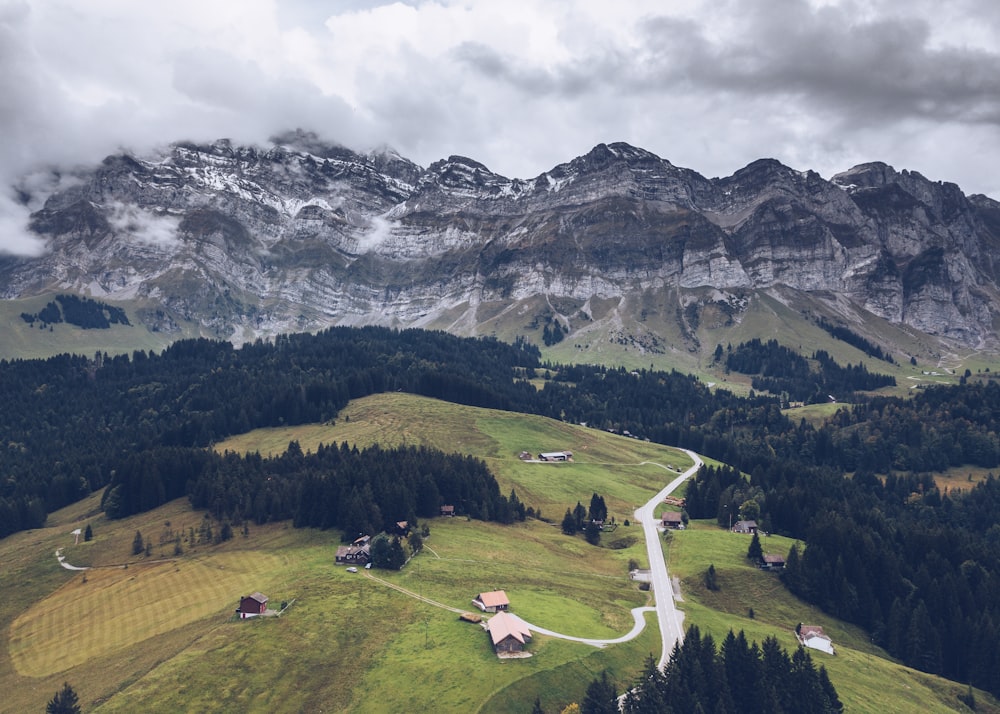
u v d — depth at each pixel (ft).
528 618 398.62
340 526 545.03
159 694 329.52
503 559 506.07
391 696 326.44
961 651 460.55
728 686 350.84
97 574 517.14
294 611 399.65
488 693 326.44
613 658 367.04
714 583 494.18
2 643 433.48
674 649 372.99
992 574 522.47
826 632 467.93
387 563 468.34
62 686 364.38
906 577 526.16
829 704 351.05
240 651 360.69
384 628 381.40
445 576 455.63
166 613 430.20
